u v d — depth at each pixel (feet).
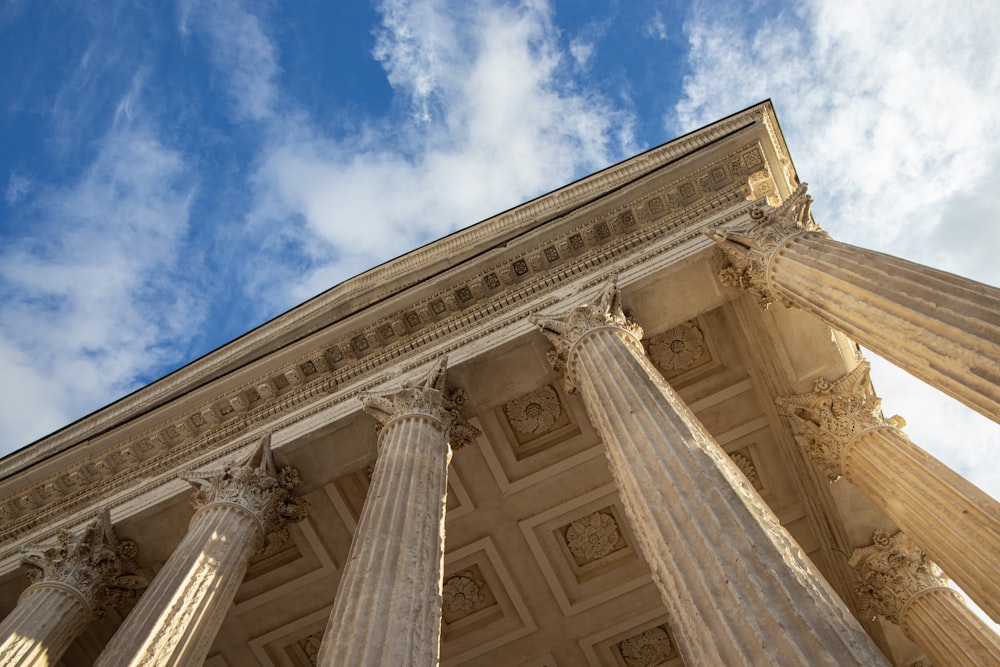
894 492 51.83
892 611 59.00
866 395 60.08
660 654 74.43
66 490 70.59
